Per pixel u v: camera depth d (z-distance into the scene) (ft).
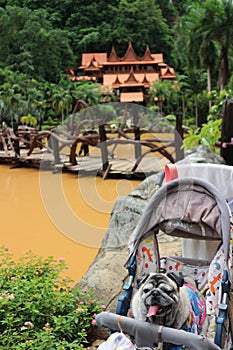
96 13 188.55
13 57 159.53
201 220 9.25
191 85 127.54
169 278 8.20
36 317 11.23
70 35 184.65
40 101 118.83
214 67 123.13
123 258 13.83
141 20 183.73
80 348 10.12
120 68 156.97
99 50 183.62
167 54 183.93
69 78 159.63
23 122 103.96
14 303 11.20
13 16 165.68
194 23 120.57
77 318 11.20
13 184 38.14
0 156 49.62
